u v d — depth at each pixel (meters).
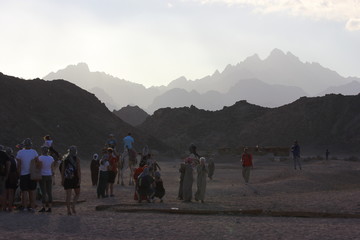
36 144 61.03
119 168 23.91
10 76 79.19
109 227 10.12
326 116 144.62
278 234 9.34
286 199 17.09
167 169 42.59
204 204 16.00
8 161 13.55
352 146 128.38
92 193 19.88
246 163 23.47
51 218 11.42
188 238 8.95
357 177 29.05
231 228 10.10
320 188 21.88
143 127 166.38
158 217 12.26
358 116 140.75
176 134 155.00
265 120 152.38
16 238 8.47
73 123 73.69
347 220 12.06
